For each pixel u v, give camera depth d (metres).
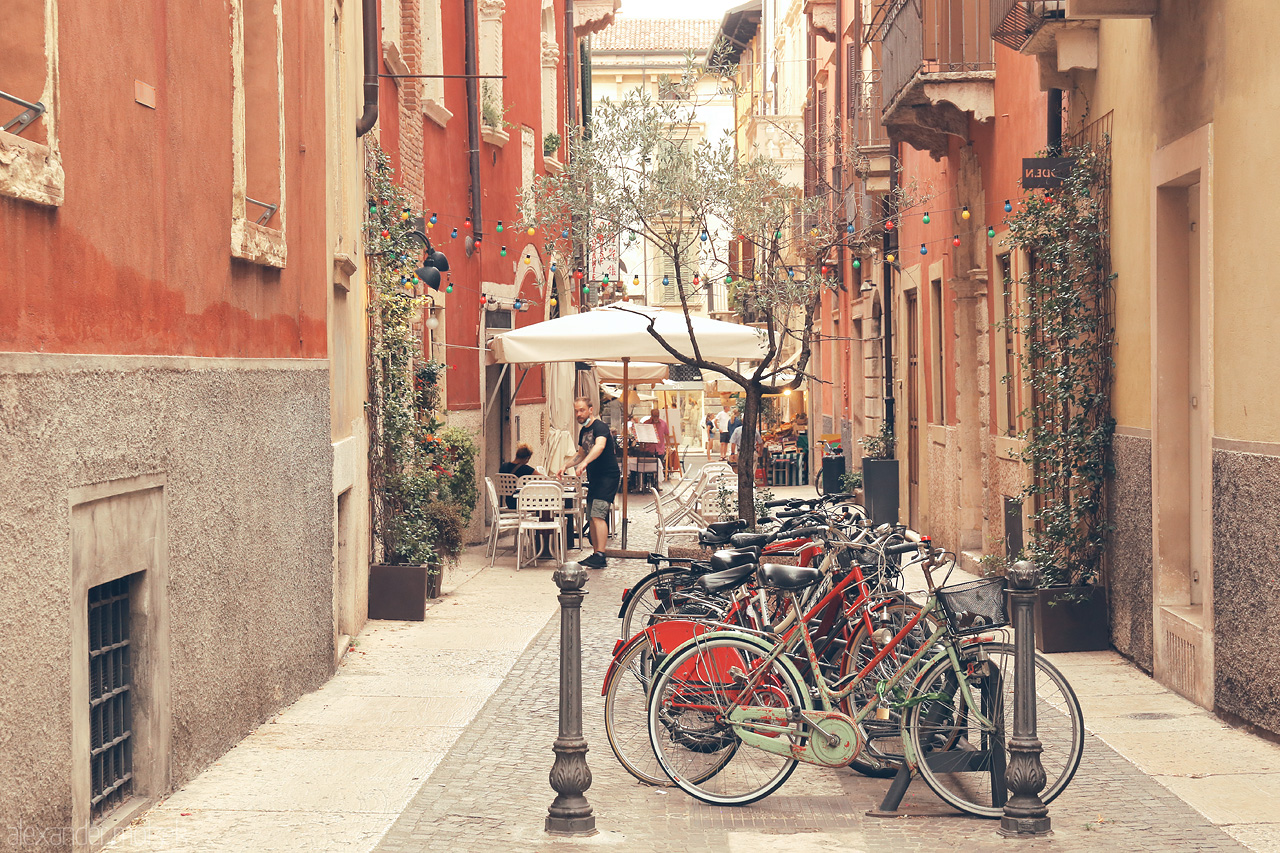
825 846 5.69
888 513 20.38
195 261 6.70
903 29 15.06
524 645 10.66
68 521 5.09
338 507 10.70
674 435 37.97
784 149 34.91
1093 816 6.05
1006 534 13.05
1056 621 10.20
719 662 6.51
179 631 6.43
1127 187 9.80
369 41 12.45
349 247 10.89
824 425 30.67
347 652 10.37
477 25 20.28
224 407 7.13
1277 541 7.18
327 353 9.70
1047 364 11.02
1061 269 10.55
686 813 6.23
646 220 13.86
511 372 22.53
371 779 6.69
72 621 5.14
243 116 7.47
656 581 8.82
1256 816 6.01
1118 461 10.02
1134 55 9.59
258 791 6.45
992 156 14.34
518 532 15.88
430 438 13.69
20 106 4.86
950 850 5.62
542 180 14.66
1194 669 8.36
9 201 4.63
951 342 16.30
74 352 5.20
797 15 37.31
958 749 6.23
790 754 6.34
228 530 7.20
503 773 6.83
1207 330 8.12
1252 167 7.50
